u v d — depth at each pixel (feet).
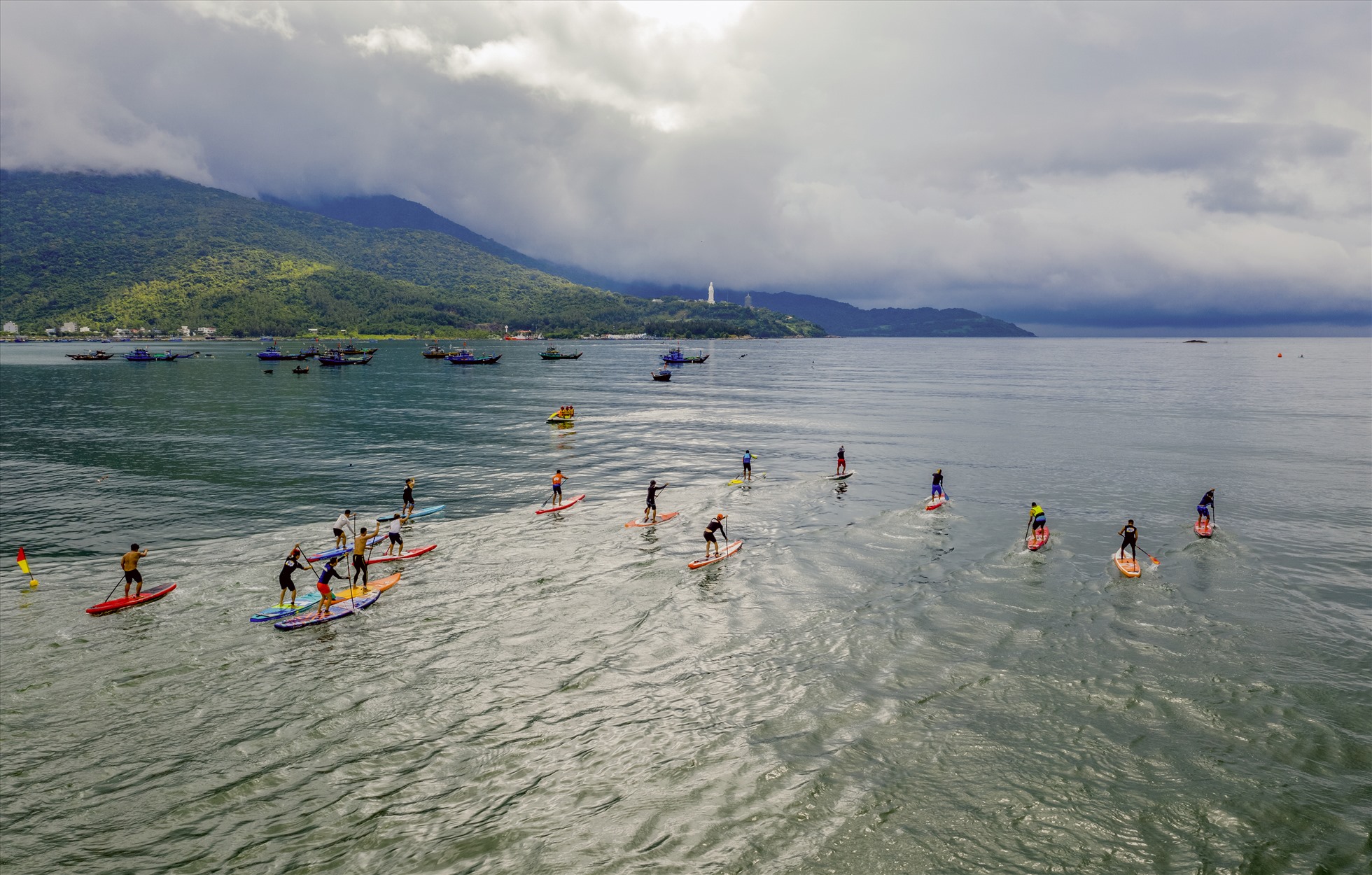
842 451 169.07
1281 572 103.04
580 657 78.02
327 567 88.07
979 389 443.32
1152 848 49.80
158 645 80.48
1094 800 54.49
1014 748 60.85
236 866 48.88
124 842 51.13
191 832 52.13
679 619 87.71
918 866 48.29
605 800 55.06
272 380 491.31
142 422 266.57
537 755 60.64
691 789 56.13
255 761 59.98
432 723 65.41
